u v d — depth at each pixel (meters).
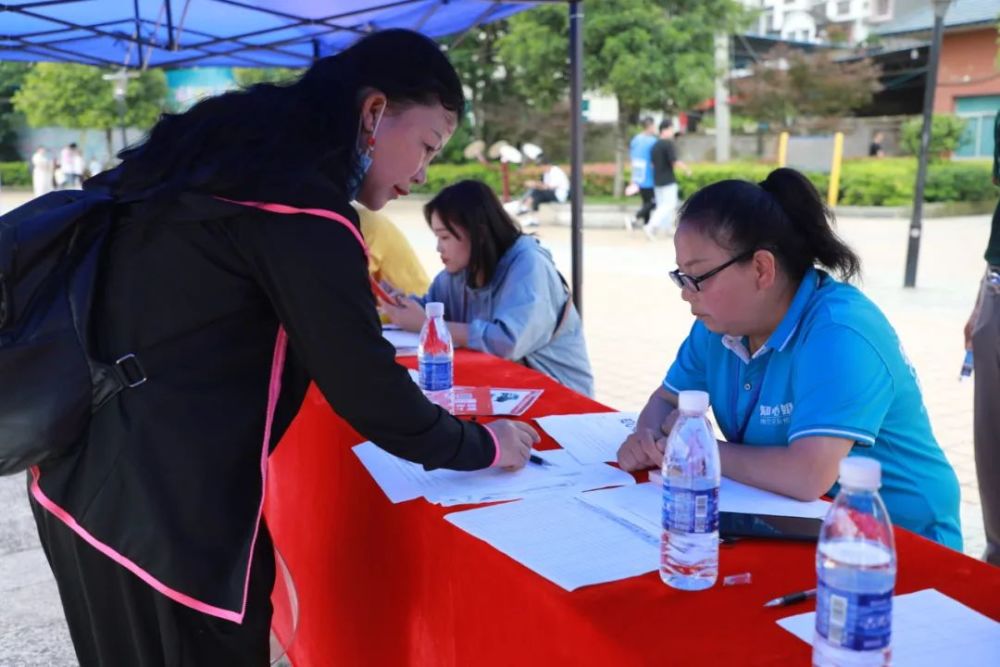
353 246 1.37
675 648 1.08
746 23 17.77
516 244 3.15
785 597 1.19
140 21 5.01
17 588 3.11
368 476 1.79
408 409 1.46
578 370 3.23
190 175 1.35
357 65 1.49
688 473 1.27
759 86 21.62
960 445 4.27
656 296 8.39
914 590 1.24
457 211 3.10
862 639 0.96
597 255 11.32
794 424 1.62
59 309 1.34
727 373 1.89
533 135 23.50
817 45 22.42
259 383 1.44
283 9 4.96
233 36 5.57
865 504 1.02
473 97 22.73
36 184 22.69
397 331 3.38
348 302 1.35
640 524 1.48
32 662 2.67
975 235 12.90
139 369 1.36
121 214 1.41
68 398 1.32
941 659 1.06
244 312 1.39
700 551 1.24
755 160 21.42
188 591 1.35
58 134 30.14
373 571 1.80
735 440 1.87
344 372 1.37
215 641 1.45
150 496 1.35
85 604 1.52
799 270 1.71
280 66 6.37
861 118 23.38
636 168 13.50
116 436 1.35
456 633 1.48
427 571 1.56
